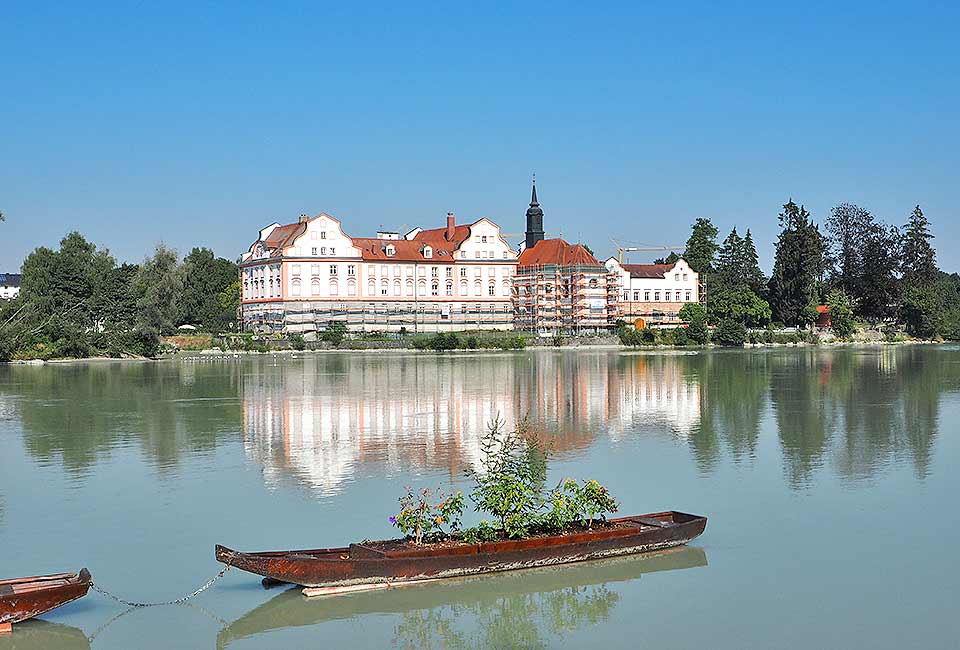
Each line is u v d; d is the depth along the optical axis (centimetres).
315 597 2680
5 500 3847
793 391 8162
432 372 11025
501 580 2805
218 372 11119
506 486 2986
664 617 2561
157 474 4359
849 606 2630
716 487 3991
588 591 2734
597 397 7794
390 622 2534
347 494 3903
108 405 7294
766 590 2741
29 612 2473
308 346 17062
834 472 4281
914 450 4834
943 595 2700
